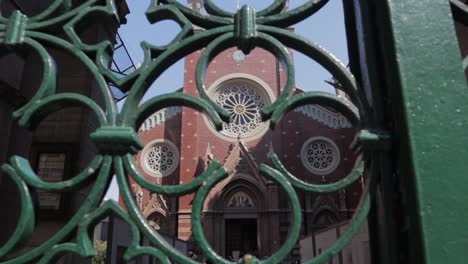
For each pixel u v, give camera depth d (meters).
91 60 1.27
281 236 26.14
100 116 1.16
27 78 3.85
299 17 1.28
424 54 1.14
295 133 29.05
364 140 1.10
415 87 1.10
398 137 1.10
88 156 7.58
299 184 1.07
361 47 1.36
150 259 9.04
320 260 1.02
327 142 28.80
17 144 3.90
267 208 26.59
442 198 0.99
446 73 1.12
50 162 7.21
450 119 1.07
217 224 26.62
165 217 27.02
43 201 6.79
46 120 7.49
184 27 1.27
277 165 1.08
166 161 29.08
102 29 7.63
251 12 1.28
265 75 30.50
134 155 1.18
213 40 1.25
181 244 17.41
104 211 1.09
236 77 30.31
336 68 1.23
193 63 30.42
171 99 1.18
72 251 1.05
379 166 1.12
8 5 2.95
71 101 1.19
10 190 3.52
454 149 1.04
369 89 1.23
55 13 1.35
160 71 1.26
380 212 1.21
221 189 27.44
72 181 1.12
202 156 28.70
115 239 7.27
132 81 1.24
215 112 1.15
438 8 1.21
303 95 1.15
